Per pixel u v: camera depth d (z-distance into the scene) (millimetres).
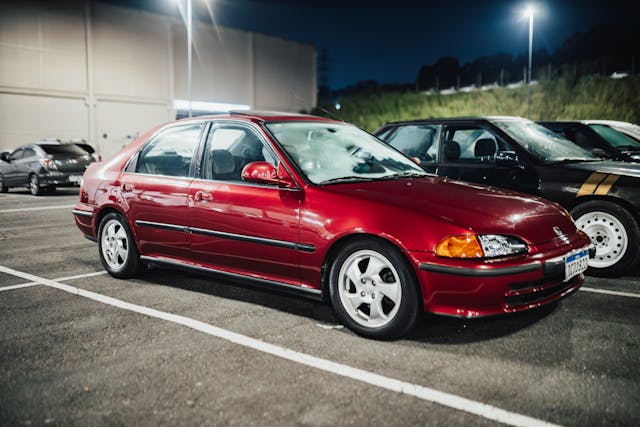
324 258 3672
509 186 5473
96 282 5043
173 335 3623
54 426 2484
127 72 30469
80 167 15359
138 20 30906
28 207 11758
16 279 5188
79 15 27906
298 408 2623
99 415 2576
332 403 2670
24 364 3166
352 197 3625
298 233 3754
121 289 4785
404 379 2932
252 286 4141
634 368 3049
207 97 35688
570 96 29438
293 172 3916
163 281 5047
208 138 4500
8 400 2730
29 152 15383
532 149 5555
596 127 7523
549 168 5273
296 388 2836
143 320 3934
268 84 40281
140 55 31125
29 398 2750
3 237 7691
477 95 34062
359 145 4652
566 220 3820
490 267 3205
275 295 4566
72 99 27828
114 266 5180
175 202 4504
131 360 3213
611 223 5016
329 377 2963
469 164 5805
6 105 25219
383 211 3467
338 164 4285
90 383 2914
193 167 4512
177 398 2736
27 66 25891
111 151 29766
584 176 5074
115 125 29984
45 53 26562
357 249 3535
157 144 4902
